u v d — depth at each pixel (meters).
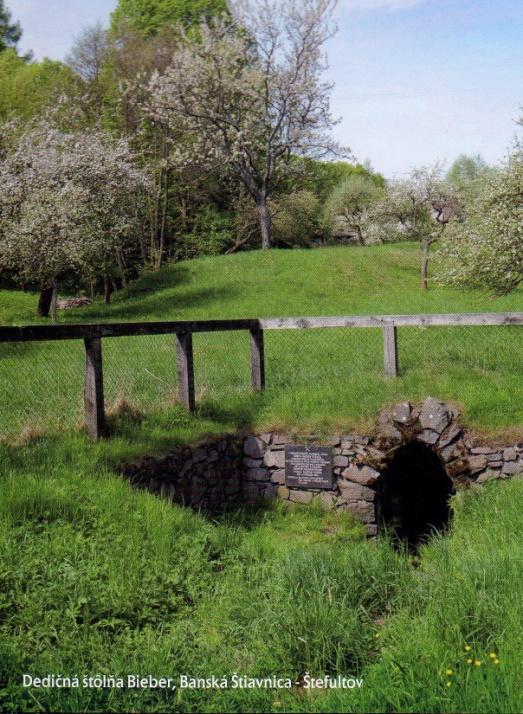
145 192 33.94
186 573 6.21
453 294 23.81
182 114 36.16
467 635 4.70
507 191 14.75
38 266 22.92
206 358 14.37
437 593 5.53
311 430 9.92
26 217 22.34
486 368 11.55
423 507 11.09
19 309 27.22
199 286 26.80
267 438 10.08
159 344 16.25
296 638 4.93
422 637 4.76
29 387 11.54
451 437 9.54
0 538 5.93
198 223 43.88
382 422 9.79
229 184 44.12
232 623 5.42
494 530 7.38
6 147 27.23
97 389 8.49
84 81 40.12
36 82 45.41
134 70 40.12
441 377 10.70
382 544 8.08
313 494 9.92
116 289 38.09
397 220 36.06
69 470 7.47
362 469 9.74
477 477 9.44
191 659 4.88
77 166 25.09
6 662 4.50
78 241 22.66
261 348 11.34
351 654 4.86
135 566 5.97
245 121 36.69
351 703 4.04
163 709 4.21
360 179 54.22
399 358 12.85
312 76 36.59
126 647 4.97
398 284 26.62
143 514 7.01
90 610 5.30
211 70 35.19
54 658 4.63
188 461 9.01
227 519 9.20
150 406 10.02
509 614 4.84
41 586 5.46
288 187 46.75
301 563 6.18
